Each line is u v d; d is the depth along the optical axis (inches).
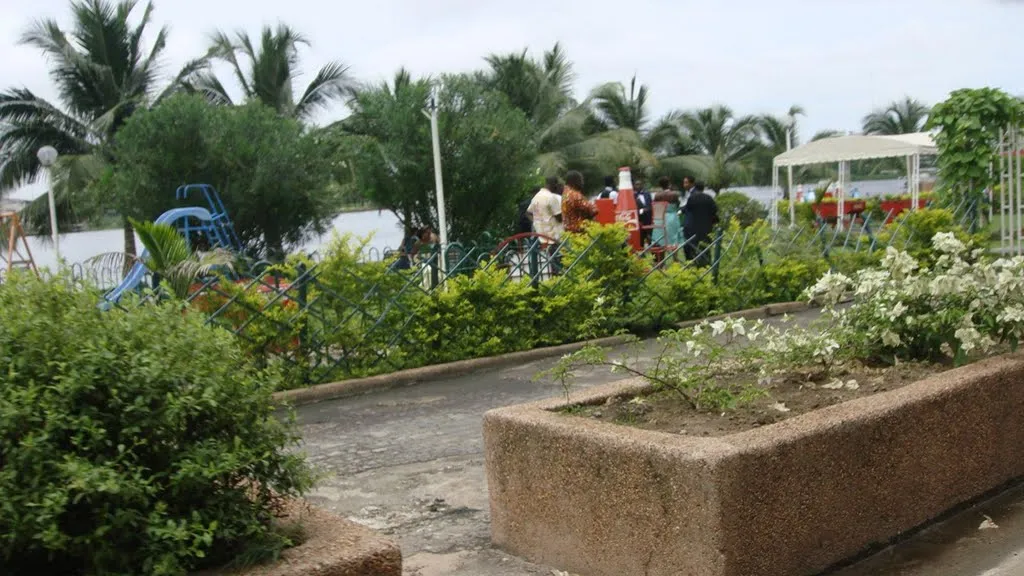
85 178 1282.0
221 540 117.5
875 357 210.8
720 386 191.0
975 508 180.5
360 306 348.5
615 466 151.1
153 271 358.6
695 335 189.0
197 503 116.7
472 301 376.2
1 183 1403.8
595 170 1453.0
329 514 131.6
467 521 194.7
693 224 629.3
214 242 758.5
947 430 175.6
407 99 890.1
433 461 241.1
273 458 124.9
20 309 119.3
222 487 119.0
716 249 478.0
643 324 433.4
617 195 656.4
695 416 171.6
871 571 155.0
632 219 622.8
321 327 340.8
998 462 187.6
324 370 340.2
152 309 127.3
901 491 166.9
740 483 139.5
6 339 114.4
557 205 575.5
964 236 503.5
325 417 300.8
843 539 156.1
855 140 826.8
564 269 419.5
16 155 1392.7
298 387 331.9
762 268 498.0
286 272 346.9
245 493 122.0
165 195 972.6
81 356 113.0
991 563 157.2
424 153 876.0
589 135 1637.6
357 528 125.7
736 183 1785.2
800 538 148.5
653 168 1547.7
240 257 463.8
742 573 139.9
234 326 323.3
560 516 161.9
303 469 128.5
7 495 104.2
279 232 1031.6
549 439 162.6
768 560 143.7
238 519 117.6
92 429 109.0
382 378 342.0
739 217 991.0
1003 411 188.2
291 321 331.0
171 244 367.2
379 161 893.2
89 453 110.3
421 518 198.5
